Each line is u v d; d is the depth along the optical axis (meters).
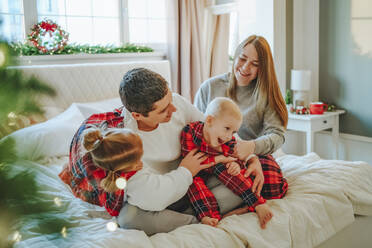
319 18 3.54
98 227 1.24
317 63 3.60
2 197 0.56
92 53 3.43
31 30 3.15
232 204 1.42
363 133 3.35
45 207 0.61
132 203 1.23
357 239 1.60
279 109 1.78
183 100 1.63
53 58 3.17
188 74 3.94
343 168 1.72
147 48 3.86
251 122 1.88
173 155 1.47
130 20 3.93
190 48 4.00
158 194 1.20
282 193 1.52
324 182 1.59
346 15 3.35
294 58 3.70
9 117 0.61
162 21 4.15
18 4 3.20
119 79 2.79
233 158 1.47
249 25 3.69
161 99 1.23
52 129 1.93
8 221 0.57
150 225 1.23
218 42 4.03
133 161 1.09
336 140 3.42
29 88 0.62
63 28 3.51
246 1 3.67
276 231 1.27
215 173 1.45
